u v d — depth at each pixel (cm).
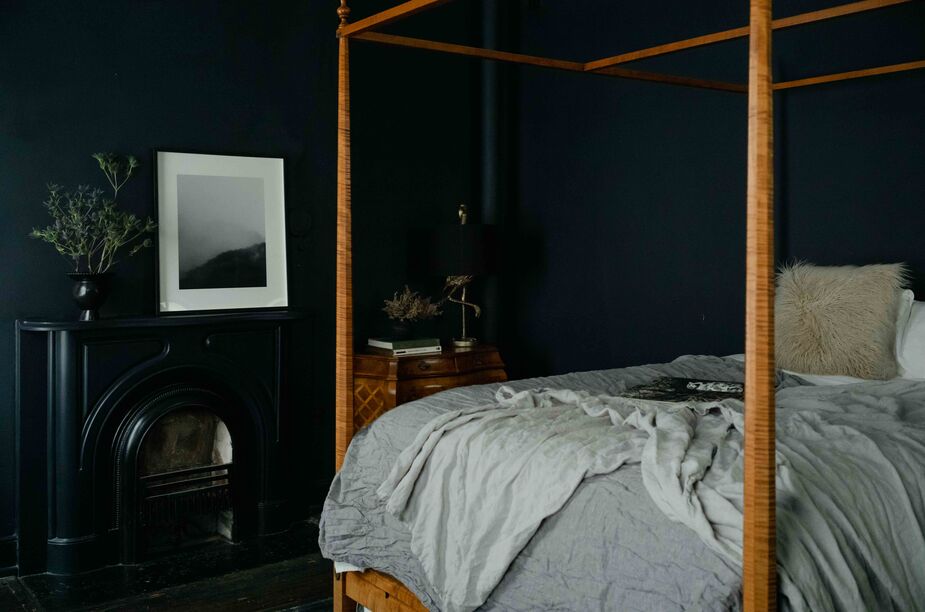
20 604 335
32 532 367
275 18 441
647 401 268
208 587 354
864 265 360
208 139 420
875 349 321
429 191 510
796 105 394
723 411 246
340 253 294
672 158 448
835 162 380
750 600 167
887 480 206
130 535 377
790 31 394
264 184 437
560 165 510
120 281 395
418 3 253
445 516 240
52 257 379
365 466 280
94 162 388
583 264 500
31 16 370
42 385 369
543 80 517
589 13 487
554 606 204
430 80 507
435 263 472
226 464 407
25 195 371
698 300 440
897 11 358
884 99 363
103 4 387
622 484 203
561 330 516
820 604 171
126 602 338
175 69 409
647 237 463
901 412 258
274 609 332
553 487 212
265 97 439
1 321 368
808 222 392
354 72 473
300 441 449
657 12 452
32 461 367
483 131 525
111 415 375
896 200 360
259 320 411
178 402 389
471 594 221
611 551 195
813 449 212
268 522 420
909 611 189
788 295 351
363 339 483
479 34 523
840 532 185
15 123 368
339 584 290
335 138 465
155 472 394
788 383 323
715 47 426
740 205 418
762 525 166
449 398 293
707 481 196
